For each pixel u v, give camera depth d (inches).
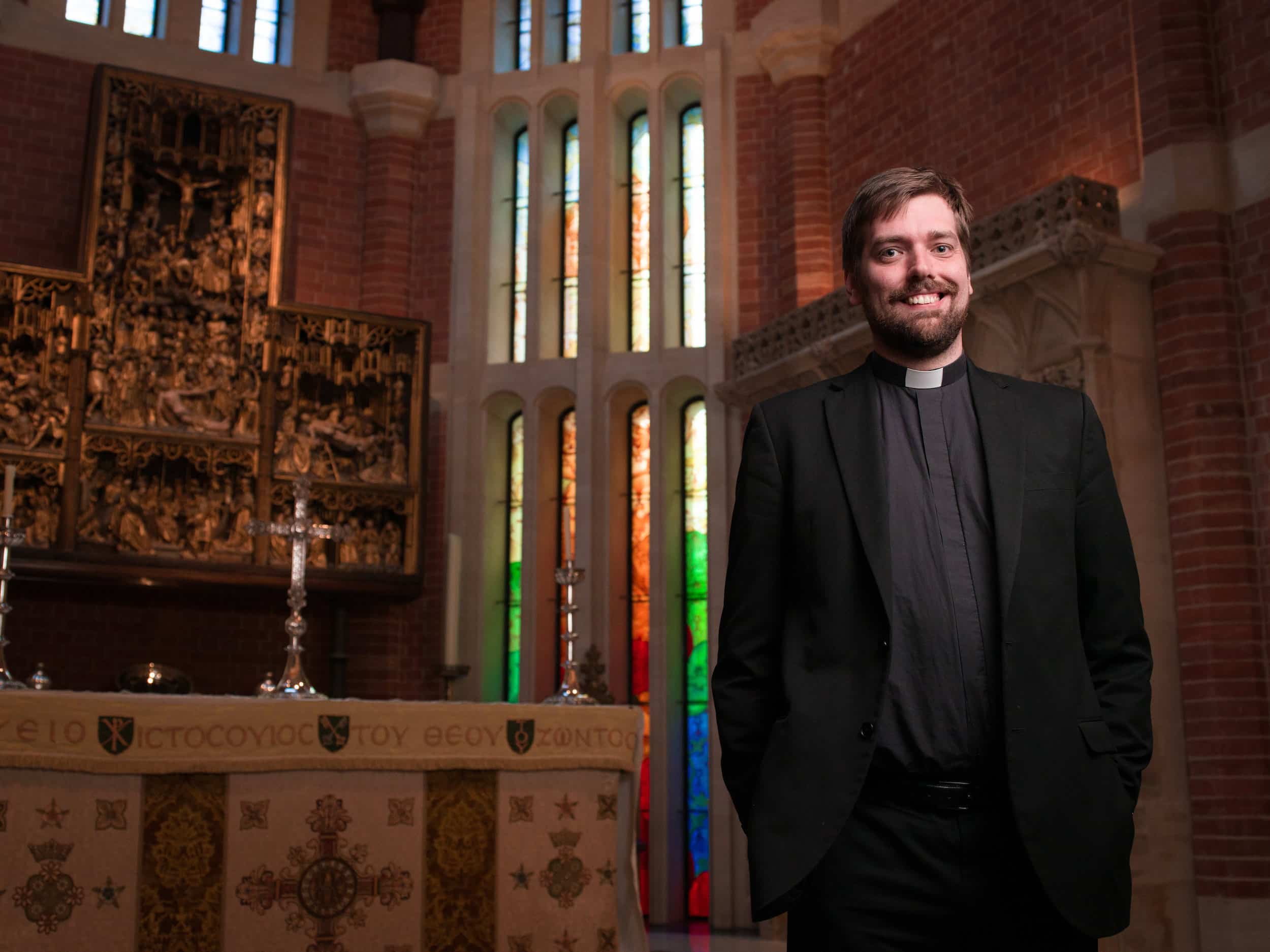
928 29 443.2
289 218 475.5
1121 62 363.6
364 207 541.0
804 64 493.0
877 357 108.1
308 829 207.3
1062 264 327.6
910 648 96.3
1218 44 340.8
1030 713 92.7
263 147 479.5
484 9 556.1
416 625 503.8
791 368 439.2
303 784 208.5
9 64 486.6
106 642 458.9
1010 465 100.3
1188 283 328.8
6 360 419.2
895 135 453.7
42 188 483.8
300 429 463.2
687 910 469.7
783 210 492.4
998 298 351.6
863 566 98.6
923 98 442.3
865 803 94.9
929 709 94.6
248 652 483.8
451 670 387.5
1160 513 325.1
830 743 94.4
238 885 201.0
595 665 441.1
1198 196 331.9
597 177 525.0
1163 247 335.0
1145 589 318.7
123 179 450.9
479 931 215.6
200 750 200.2
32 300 426.9
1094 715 95.7
